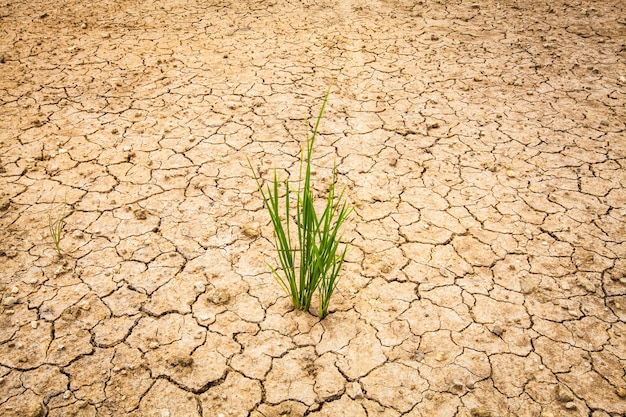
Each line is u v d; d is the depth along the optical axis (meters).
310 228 2.17
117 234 2.79
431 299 2.48
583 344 2.25
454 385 2.07
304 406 1.99
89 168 3.30
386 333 2.30
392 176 3.36
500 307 2.44
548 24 6.09
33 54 4.90
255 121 3.90
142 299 2.41
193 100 4.17
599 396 2.04
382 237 2.85
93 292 2.43
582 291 2.52
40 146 3.49
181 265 2.62
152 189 3.15
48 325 2.25
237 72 4.69
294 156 3.51
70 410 1.93
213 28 5.77
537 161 3.53
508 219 3.01
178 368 2.10
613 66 4.95
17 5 6.33
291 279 2.31
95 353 2.15
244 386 2.05
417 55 5.19
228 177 3.28
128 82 4.43
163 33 5.57
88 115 3.90
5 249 2.64
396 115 4.07
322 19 6.18
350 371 2.13
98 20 5.90
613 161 3.52
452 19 6.26
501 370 2.14
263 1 6.83
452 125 3.95
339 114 4.05
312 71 4.76
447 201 3.15
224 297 2.43
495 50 5.33
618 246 2.80
